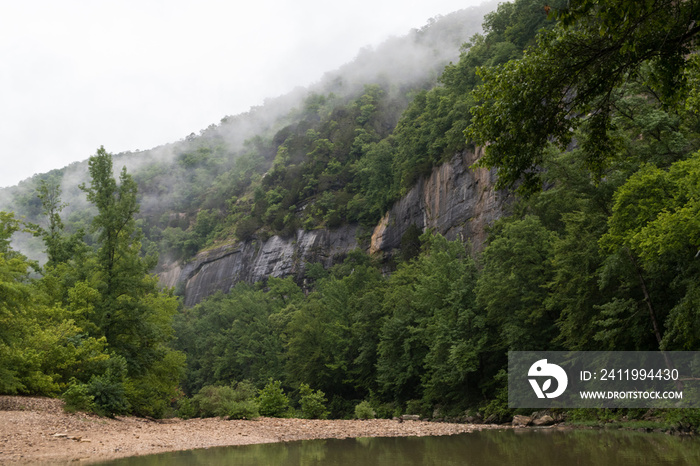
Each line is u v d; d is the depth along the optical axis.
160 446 15.15
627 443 14.61
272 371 72.62
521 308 33.44
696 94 11.12
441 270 45.69
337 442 17.27
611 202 25.47
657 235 17.84
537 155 10.08
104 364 24.56
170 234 189.25
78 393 20.62
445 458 12.16
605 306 23.41
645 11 8.11
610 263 22.31
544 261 32.22
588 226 25.59
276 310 94.75
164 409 31.25
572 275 26.14
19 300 19.72
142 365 28.98
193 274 156.38
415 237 85.56
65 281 31.50
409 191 95.19
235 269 143.38
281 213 141.50
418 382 47.28
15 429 15.30
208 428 21.73
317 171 152.12
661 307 23.47
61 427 16.81
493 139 9.95
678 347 22.17
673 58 9.09
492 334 37.50
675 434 17.14
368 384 54.03
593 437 17.23
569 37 9.14
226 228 177.12
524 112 9.45
